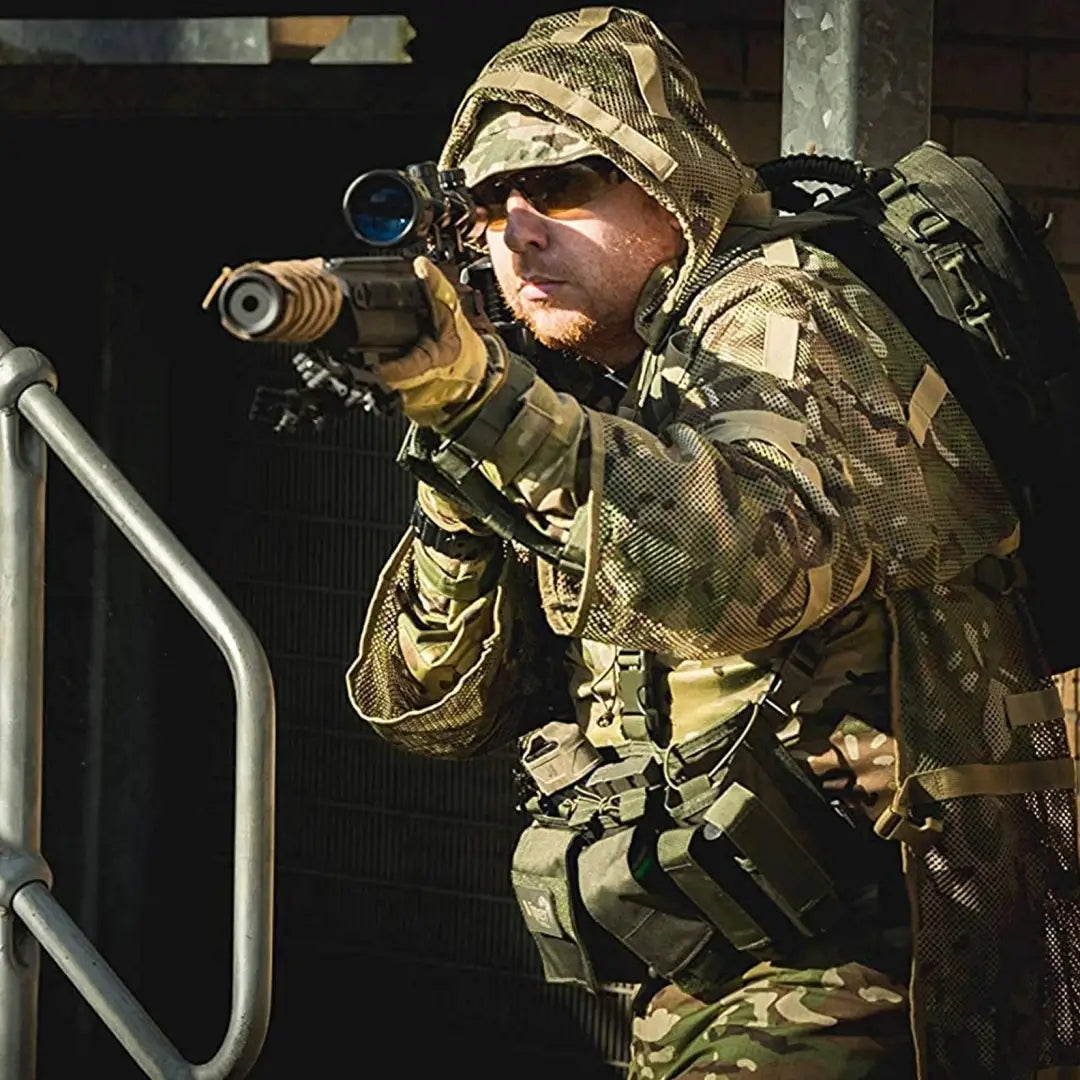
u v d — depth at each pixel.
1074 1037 10.38
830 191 11.15
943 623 9.94
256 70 18.22
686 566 8.60
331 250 18.89
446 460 8.66
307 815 19.16
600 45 10.01
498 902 18.36
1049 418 10.20
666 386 9.56
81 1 17.27
